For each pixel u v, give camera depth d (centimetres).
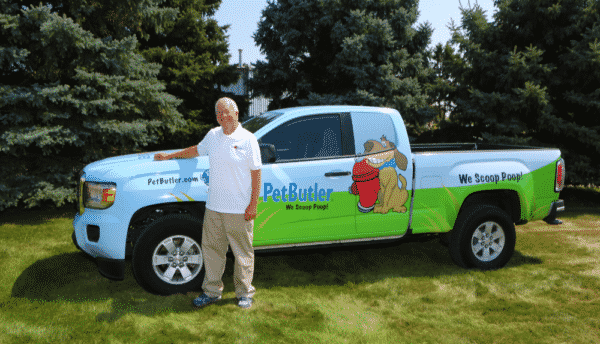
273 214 385
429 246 554
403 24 1108
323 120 416
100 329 314
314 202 395
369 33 1080
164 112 851
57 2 760
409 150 432
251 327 320
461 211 461
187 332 311
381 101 1046
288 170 389
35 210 743
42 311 343
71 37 674
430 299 378
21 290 388
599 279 424
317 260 491
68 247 520
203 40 1180
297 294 388
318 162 400
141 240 356
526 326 327
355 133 419
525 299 379
